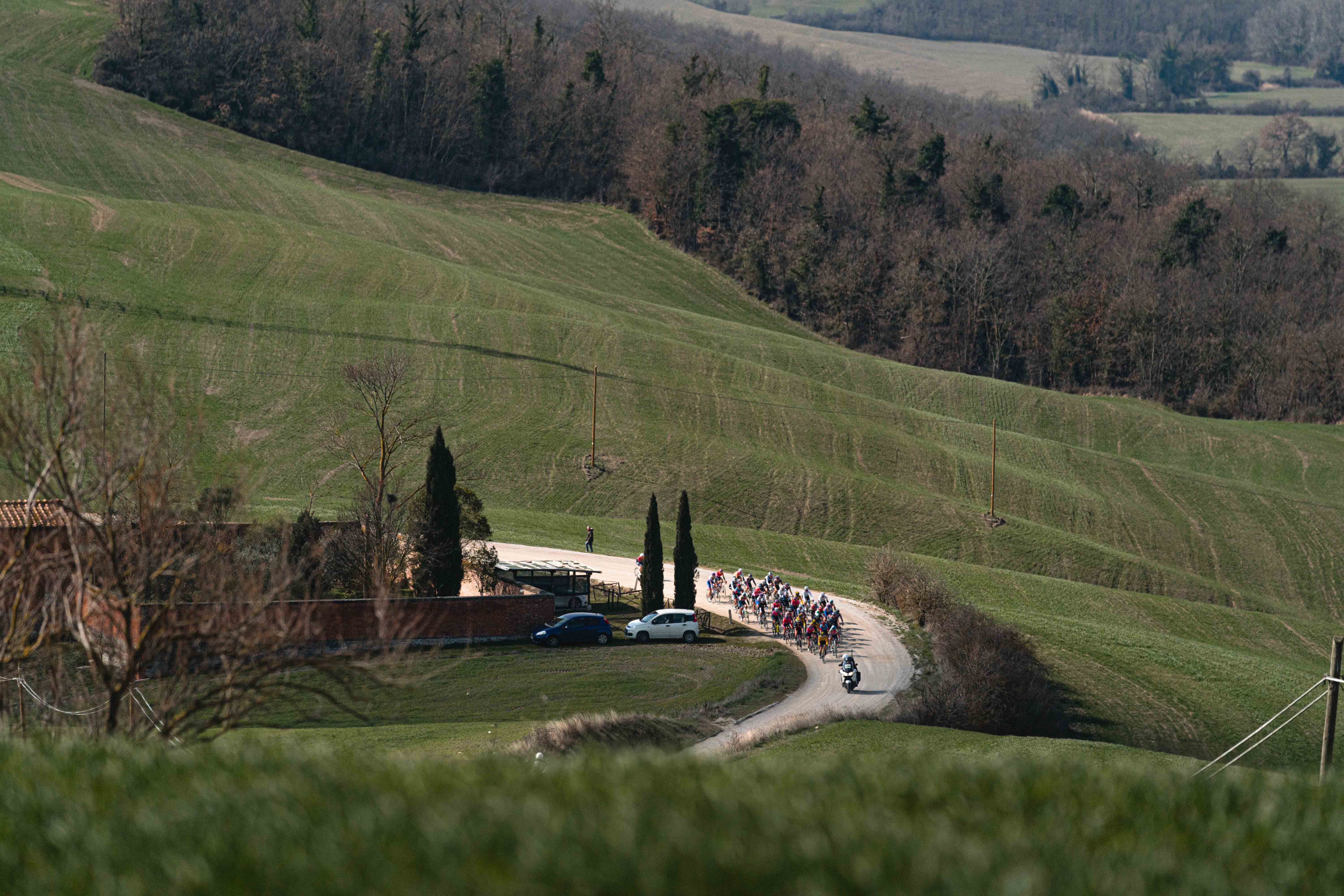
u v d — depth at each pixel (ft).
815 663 212.02
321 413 380.17
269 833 33.81
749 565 315.78
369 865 31.17
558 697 177.68
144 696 82.99
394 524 214.48
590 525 338.13
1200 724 213.25
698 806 34.78
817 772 40.73
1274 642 320.91
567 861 29.99
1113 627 270.05
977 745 159.12
